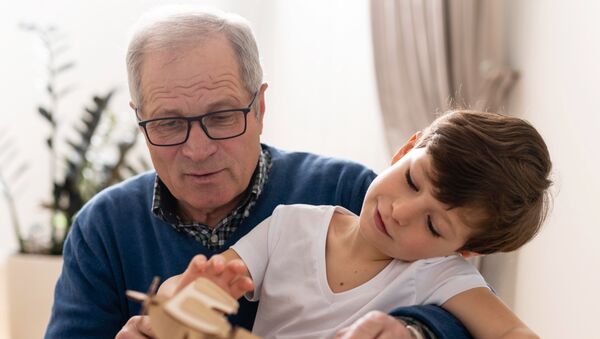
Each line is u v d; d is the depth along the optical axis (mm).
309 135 3143
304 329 1156
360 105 3084
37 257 2762
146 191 1471
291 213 1260
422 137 1129
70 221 2809
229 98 1270
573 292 2203
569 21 2326
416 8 2785
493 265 2668
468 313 1101
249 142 1322
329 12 3105
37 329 2764
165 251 1400
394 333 966
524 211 1081
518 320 1090
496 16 2770
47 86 2912
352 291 1146
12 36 3275
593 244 2086
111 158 2941
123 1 3254
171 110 1252
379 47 2830
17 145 3324
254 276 1220
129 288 1406
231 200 1408
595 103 2117
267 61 3184
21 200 3355
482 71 2770
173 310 762
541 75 2527
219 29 1285
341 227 1229
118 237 1423
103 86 3289
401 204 1069
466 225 1060
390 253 1117
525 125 1105
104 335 1400
